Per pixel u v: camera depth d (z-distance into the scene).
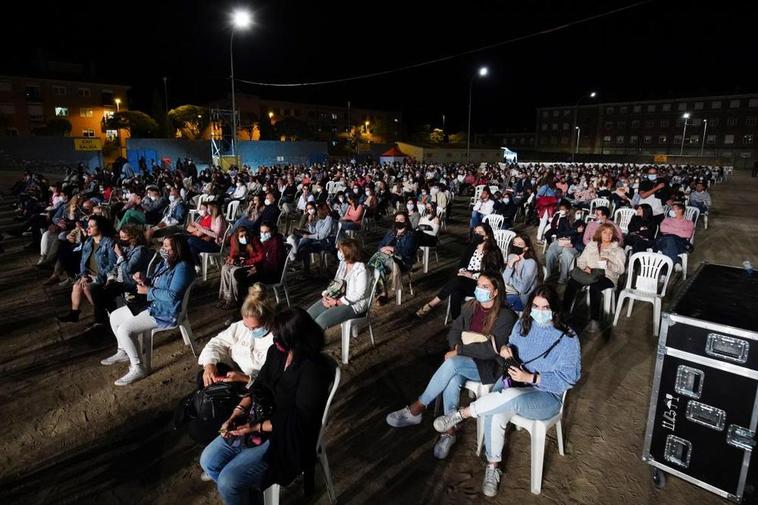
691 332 2.74
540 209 11.03
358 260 4.89
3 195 17.75
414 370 4.71
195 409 2.83
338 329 5.72
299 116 69.50
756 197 23.34
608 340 5.47
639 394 4.29
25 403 4.08
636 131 75.88
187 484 3.15
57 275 7.38
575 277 5.84
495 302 3.56
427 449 3.52
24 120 43.59
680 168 38.88
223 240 7.80
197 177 20.77
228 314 6.08
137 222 8.80
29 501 2.99
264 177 19.11
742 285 3.49
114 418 3.87
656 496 3.05
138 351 4.46
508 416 3.09
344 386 4.39
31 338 5.39
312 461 2.66
